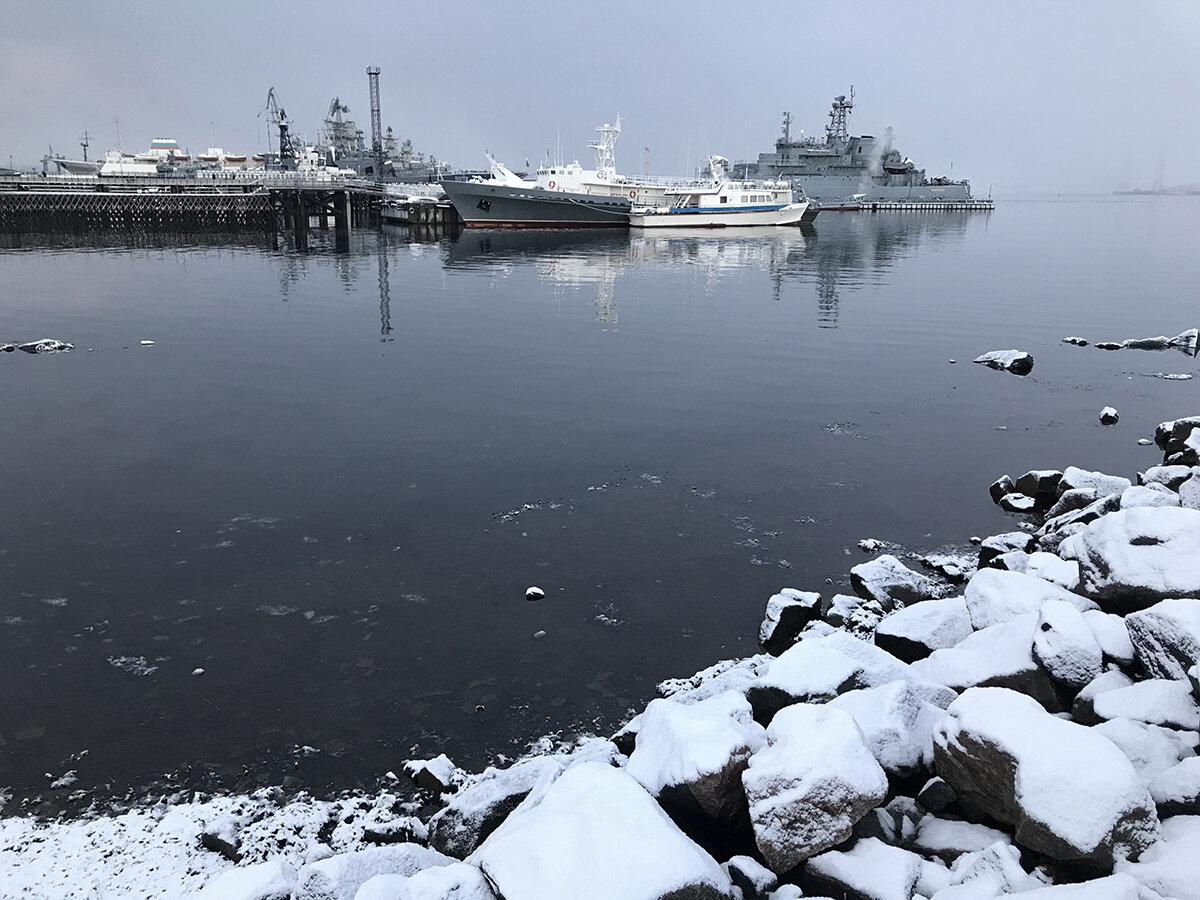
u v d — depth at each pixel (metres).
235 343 27.44
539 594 10.73
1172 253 67.81
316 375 22.88
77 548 12.00
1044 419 19.50
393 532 12.65
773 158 140.12
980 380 23.34
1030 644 7.04
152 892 6.04
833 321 33.12
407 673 9.08
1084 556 8.28
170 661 9.27
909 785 5.89
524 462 15.86
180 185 87.44
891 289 43.34
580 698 8.69
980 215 142.00
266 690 8.77
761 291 41.97
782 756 5.21
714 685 7.94
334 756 7.78
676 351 26.86
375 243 71.69
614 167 94.62
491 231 88.88
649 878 4.36
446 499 13.98
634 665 9.30
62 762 7.66
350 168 145.00
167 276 45.97
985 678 6.96
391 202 107.06
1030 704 5.44
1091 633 6.77
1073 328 31.95
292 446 16.67
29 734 8.03
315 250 63.88
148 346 26.77
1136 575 7.59
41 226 78.50
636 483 14.82
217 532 12.59
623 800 4.89
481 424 18.31
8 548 11.96
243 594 10.74
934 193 148.50
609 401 20.45
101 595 10.67
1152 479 12.61
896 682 6.31
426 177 163.75
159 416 18.78
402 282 44.31
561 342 28.20
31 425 18.00
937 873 4.92
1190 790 4.96
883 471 15.72
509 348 27.06
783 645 9.70
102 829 6.76
